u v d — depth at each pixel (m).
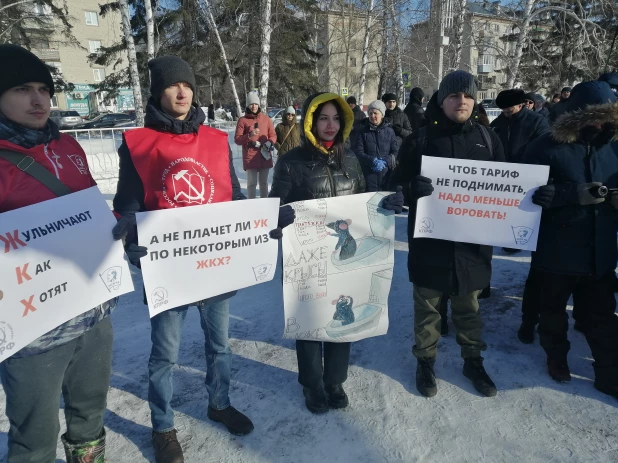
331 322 2.52
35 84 1.56
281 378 2.91
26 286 1.55
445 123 2.50
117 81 21.80
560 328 2.74
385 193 2.53
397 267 4.84
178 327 2.16
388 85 24.03
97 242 1.73
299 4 17.00
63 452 2.30
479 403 2.60
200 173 2.03
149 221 1.91
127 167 1.96
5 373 1.65
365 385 2.81
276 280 4.55
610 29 14.32
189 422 2.50
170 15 18.06
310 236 2.41
